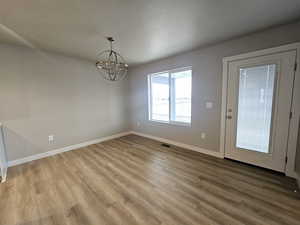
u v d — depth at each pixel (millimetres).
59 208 1708
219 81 2887
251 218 1512
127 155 3232
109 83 4430
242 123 2676
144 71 4445
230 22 2043
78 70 3732
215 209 1642
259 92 2438
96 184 2162
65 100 3545
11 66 2799
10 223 1521
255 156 2570
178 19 1951
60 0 1515
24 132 3000
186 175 2359
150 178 2293
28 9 1666
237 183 2117
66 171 2566
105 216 1578
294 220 1477
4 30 2176
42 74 3168
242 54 2537
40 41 2621
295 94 2113
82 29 2184
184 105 3672
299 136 2090
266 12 1804
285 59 2152
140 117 4797
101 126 4312
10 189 2080
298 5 1660
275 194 1865
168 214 1586
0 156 2367
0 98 2717
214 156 3094
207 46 2967
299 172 2033
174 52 3328
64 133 3564
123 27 2146
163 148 3641
